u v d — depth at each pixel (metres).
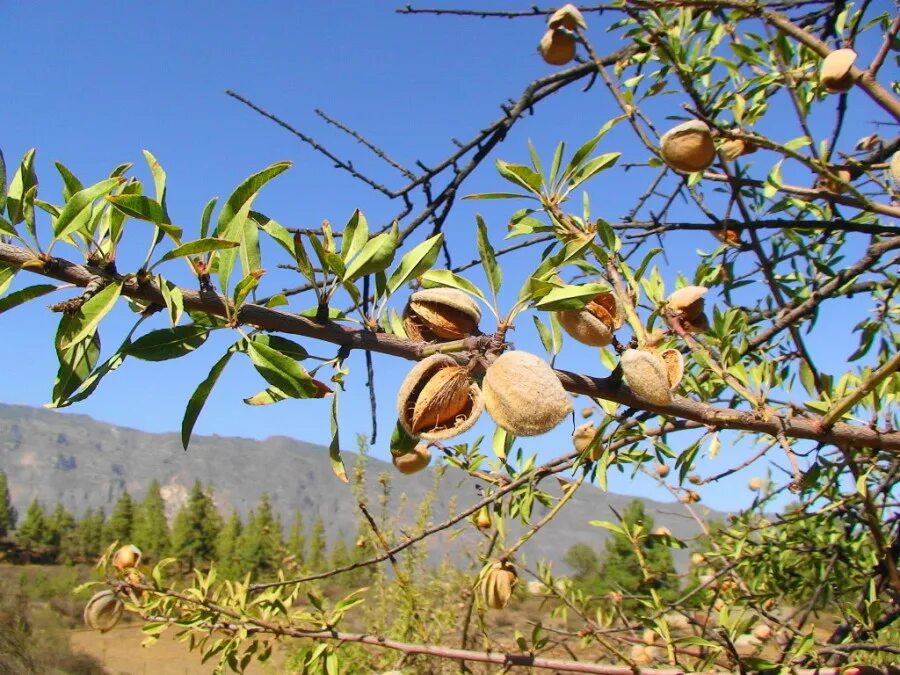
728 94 3.01
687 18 3.28
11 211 1.37
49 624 18.22
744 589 3.55
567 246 1.68
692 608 3.95
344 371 1.58
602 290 1.58
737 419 1.78
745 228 2.96
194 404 1.50
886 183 3.01
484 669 4.81
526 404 1.49
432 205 3.48
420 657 5.07
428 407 1.56
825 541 3.76
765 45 2.97
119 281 1.37
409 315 1.76
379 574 5.89
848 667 2.43
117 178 1.41
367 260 1.53
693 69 3.11
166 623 3.31
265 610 3.37
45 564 41.66
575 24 2.93
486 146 3.61
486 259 1.65
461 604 5.14
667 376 1.67
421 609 5.12
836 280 2.73
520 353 1.54
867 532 3.48
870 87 2.31
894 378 2.40
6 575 33.09
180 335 1.47
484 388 1.55
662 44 2.94
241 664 3.27
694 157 2.38
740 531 3.93
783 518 3.33
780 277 3.57
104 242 1.42
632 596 3.25
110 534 43.09
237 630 3.24
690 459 2.40
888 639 3.53
